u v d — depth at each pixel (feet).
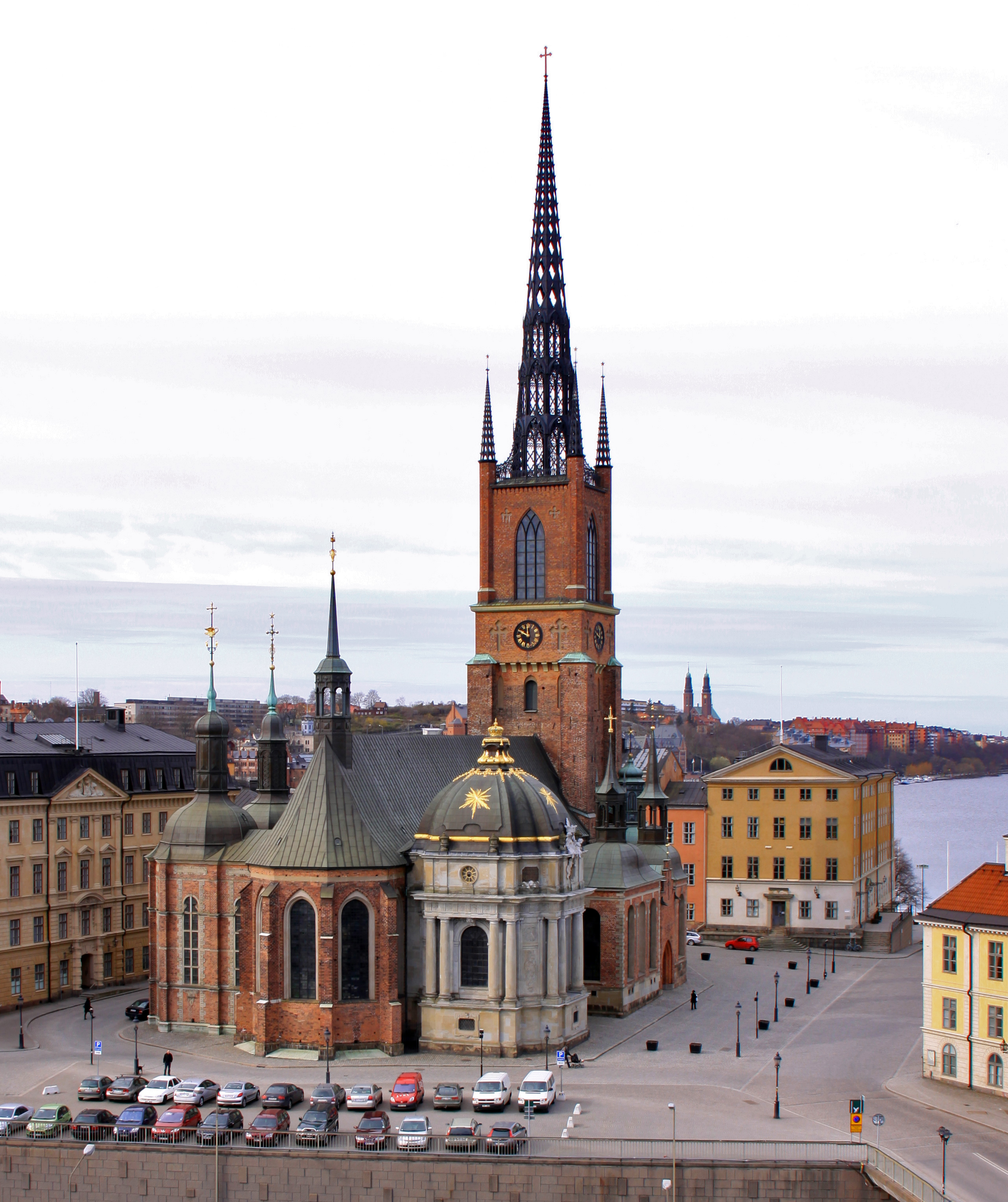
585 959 451.94
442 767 470.80
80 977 484.33
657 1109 335.88
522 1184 299.99
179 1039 410.11
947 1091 354.95
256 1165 306.14
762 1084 361.51
